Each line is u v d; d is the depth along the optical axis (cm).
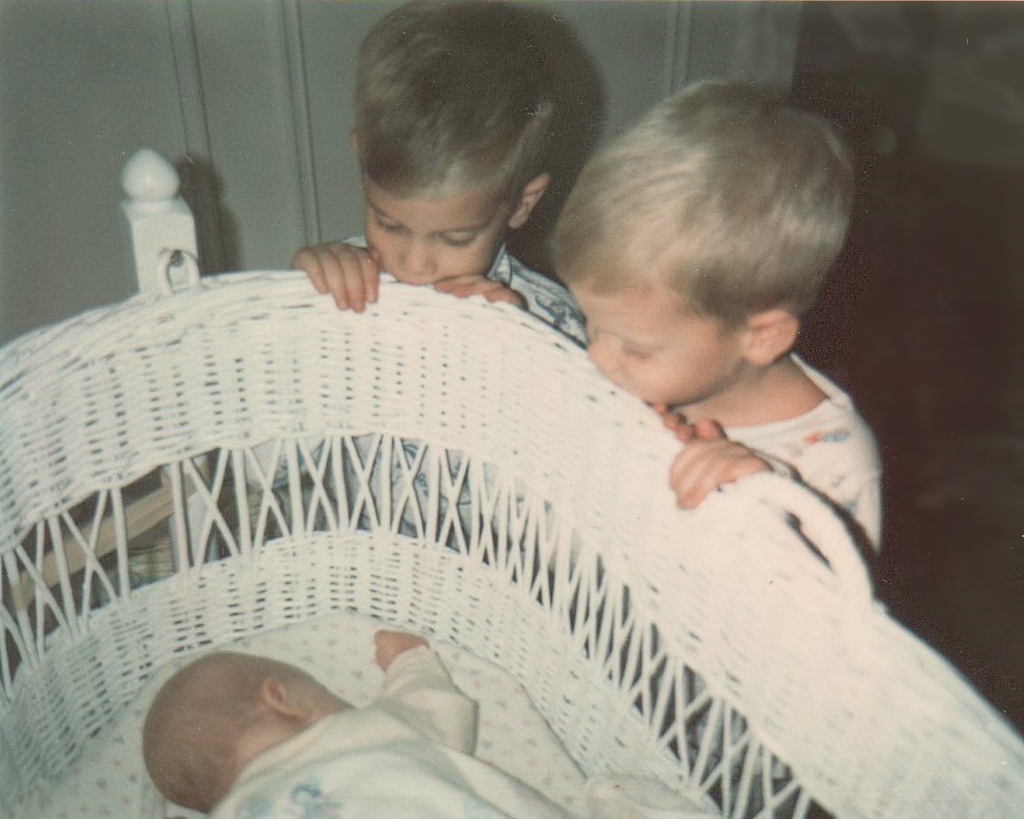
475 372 85
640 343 72
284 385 89
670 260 68
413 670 95
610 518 77
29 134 108
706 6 135
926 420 156
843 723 60
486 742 93
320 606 104
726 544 64
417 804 79
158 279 81
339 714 90
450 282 84
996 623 130
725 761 73
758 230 68
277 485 108
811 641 60
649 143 70
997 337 166
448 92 77
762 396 80
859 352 165
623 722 85
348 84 120
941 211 180
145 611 95
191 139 114
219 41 111
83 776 90
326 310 85
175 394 85
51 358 79
